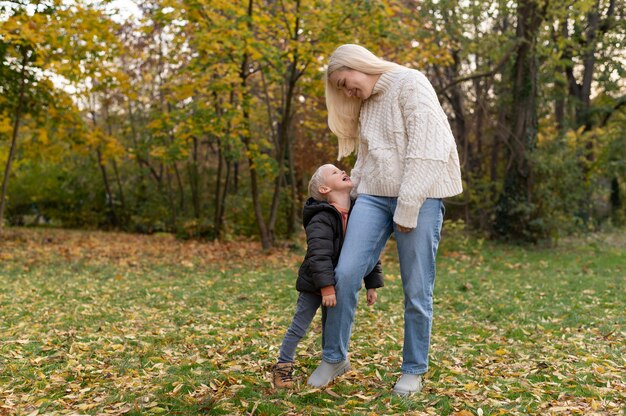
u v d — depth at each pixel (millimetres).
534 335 4910
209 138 18375
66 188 21922
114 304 6559
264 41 11617
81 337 4754
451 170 3135
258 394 3180
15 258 11039
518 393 3268
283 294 7301
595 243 14094
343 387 3309
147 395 3180
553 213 13734
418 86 3088
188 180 20312
